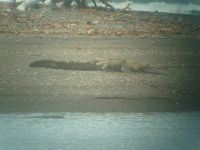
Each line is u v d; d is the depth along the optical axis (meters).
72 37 40.66
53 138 30.86
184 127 34.25
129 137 31.36
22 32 40.28
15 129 32.72
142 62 40.75
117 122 35.50
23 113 38.22
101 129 33.25
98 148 28.84
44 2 40.59
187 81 40.84
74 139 30.52
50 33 40.56
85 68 40.12
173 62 40.97
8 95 39.41
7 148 28.50
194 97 40.53
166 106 40.03
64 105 39.41
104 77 40.25
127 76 40.25
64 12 40.75
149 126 34.47
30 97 39.47
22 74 39.78
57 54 40.28
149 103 40.00
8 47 40.03
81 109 39.25
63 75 39.97
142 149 28.91
